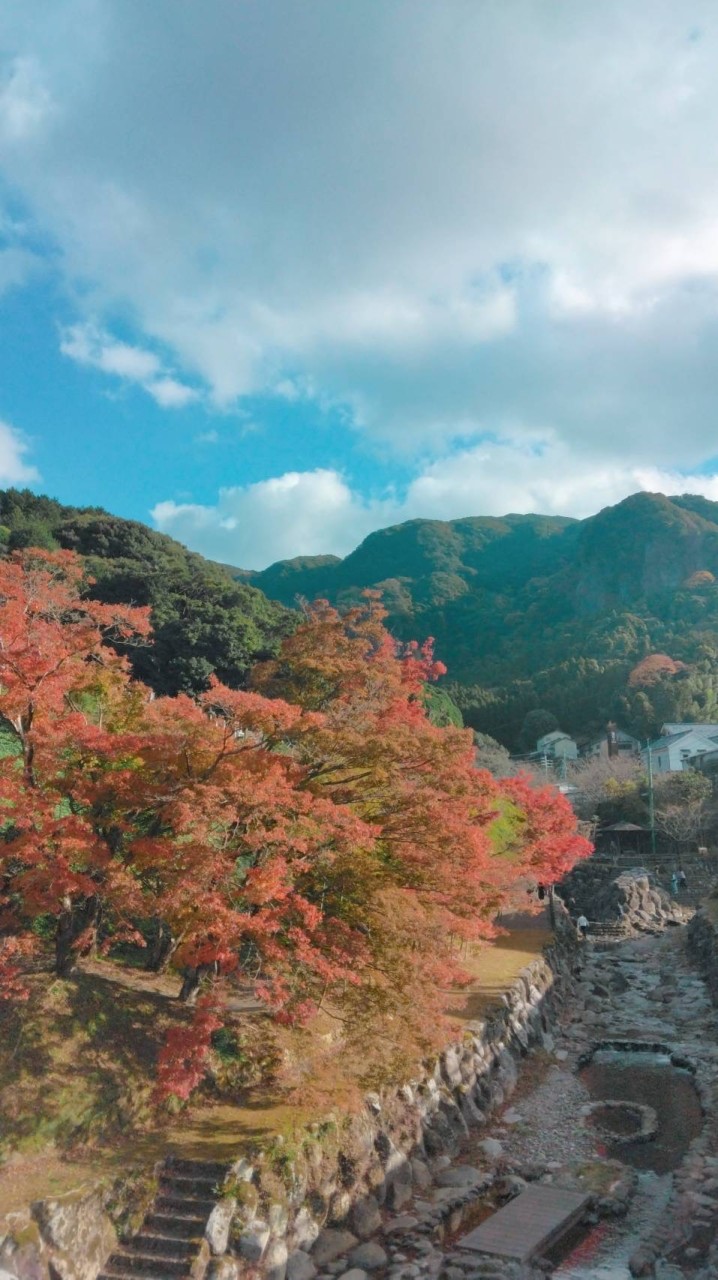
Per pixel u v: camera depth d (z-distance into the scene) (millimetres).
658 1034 30625
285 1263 14859
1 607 17953
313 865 18875
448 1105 21062
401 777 20062
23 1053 16062
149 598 54625
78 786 17703
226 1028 19453
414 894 20672
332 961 17797
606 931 51969
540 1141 21156
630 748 97625
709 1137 20906
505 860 33594
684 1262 15555
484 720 113812
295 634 24469
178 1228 14414
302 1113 17453
